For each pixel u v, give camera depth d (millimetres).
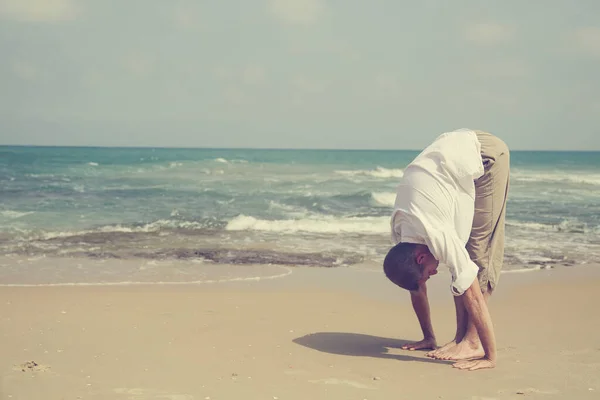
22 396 3322
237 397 3328
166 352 4219
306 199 18344
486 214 4047
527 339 4688
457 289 3785
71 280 7203
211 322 5148
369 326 5199
